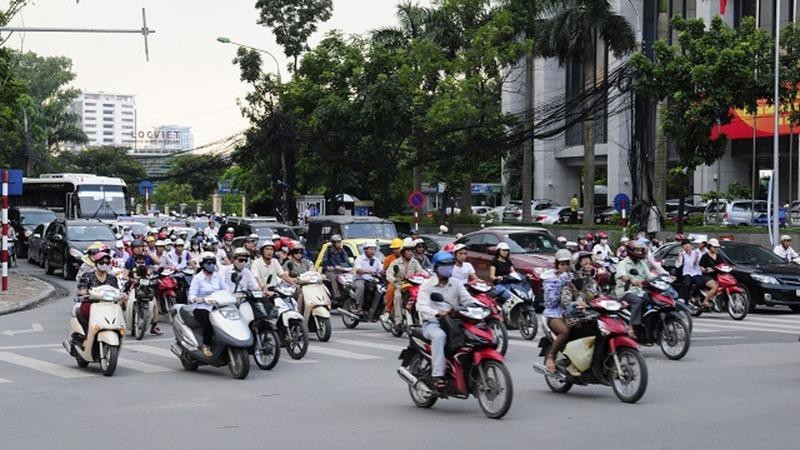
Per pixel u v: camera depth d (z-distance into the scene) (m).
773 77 36.88
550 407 13.59
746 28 38.19
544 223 60.84
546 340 14.92
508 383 12.55
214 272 17.30
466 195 62.44
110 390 15.23
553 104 56.59
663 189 47.09
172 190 125.50
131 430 12.00
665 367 17.58
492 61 50.41
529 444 11.04
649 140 48.44
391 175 56.72
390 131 52.25
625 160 73.00
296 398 14.45
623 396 13.95
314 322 21.77
